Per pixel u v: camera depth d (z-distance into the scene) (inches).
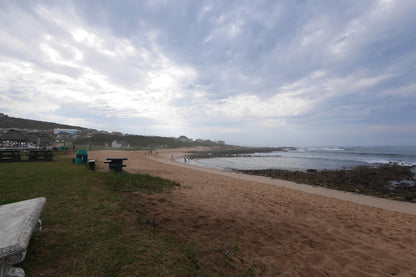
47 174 286.0
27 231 75.5
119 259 96.8
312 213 251.9
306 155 2468.0
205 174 629.3
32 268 83.3
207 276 94.0
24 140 811.4
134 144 4566.9
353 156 2196.1
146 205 198.1
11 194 178.4
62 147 1070.4
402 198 470.0
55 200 172.1
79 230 121.9
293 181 680.4
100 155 1138.7
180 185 354.6
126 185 269.0
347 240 172.1
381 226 222.1
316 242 161.3
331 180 721.0
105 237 117.3
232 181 511.2
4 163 419.5
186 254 111.9
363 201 426.3
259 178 714.2
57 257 93.1
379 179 748.6
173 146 5236.2
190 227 159.0
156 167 709.9
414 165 1246.9
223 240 142.0
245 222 189.3
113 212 158.2
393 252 154.8
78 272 84.0
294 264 123.4
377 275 120.9
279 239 159.0
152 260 100.0
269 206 268.2
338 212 269.3
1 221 86.0
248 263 115.0
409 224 239.1
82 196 190.4
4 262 68.6
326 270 121.0
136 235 126.2
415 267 133.3
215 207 230.8
